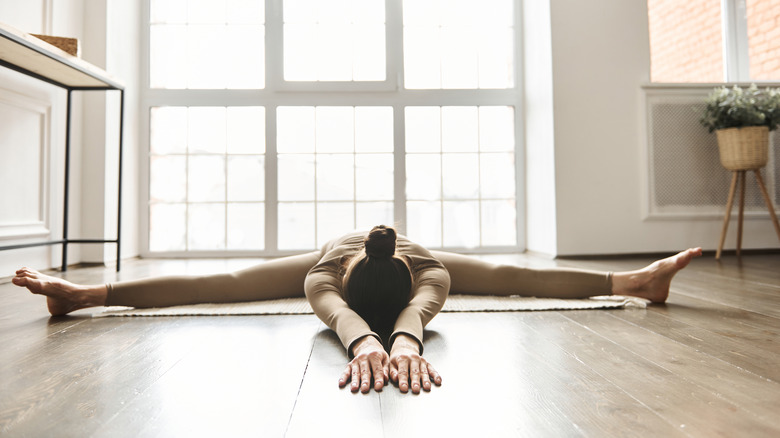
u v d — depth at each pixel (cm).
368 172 405
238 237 401
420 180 408
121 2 370
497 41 416
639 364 115
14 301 198
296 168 403
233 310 176
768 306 180
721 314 168
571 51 361
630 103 366
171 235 398
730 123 342
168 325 157
